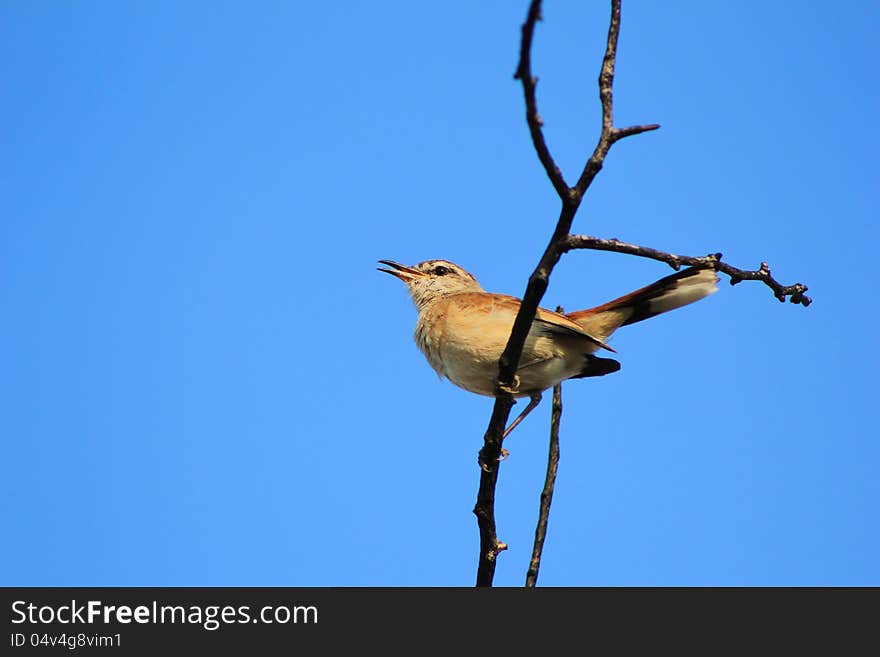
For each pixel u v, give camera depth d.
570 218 8.07
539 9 6.55
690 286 12.58
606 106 7.91
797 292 9.52
